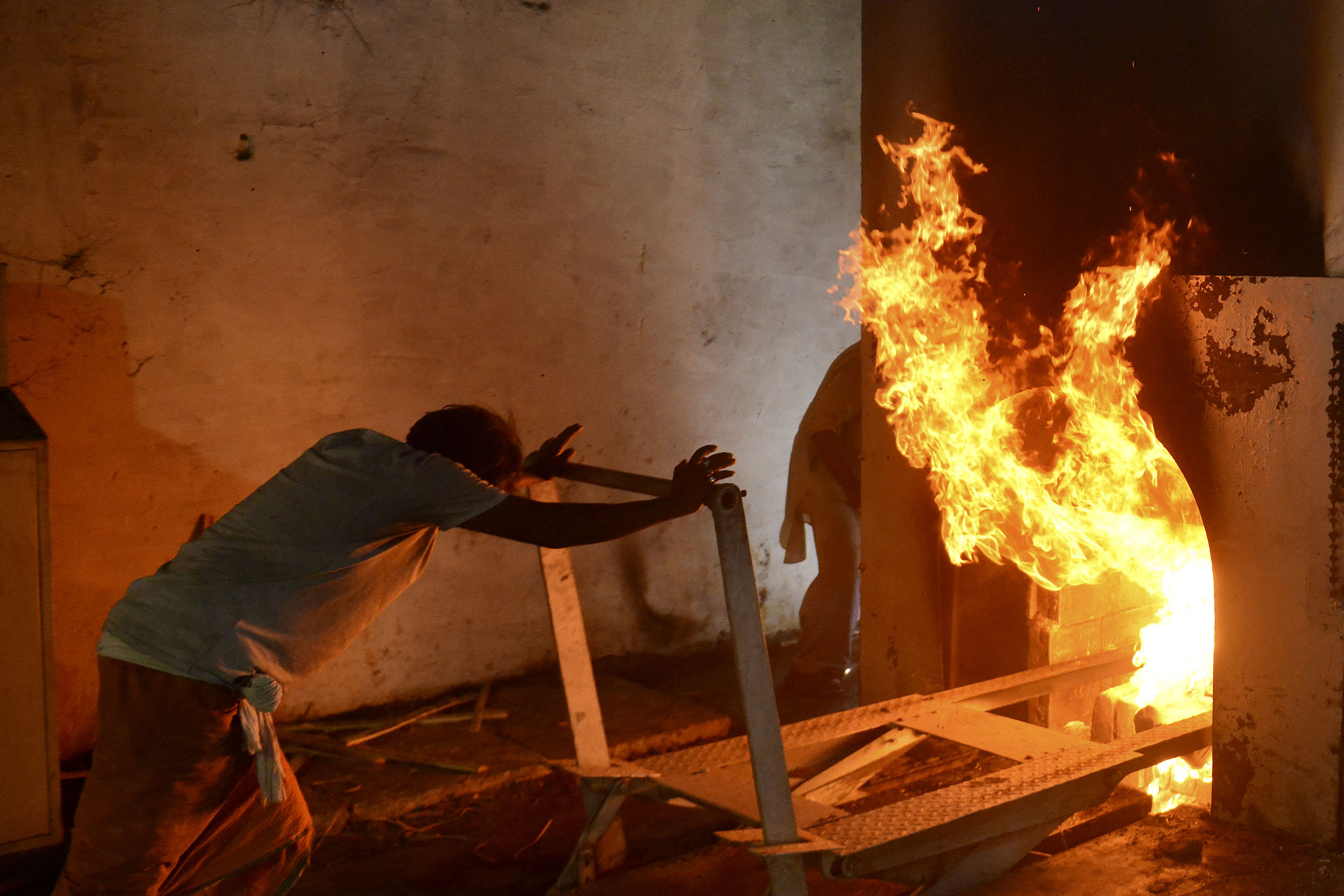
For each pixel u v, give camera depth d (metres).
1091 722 3.93
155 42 3.76
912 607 4.11
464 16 4.34
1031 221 3.56
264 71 3.96
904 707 3.42
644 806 3.72
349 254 4.19
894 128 3.96
